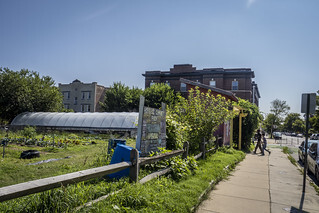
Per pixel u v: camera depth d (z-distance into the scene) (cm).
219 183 721
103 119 2808
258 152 1900
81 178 357
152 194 440
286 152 1934
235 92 4406
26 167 792
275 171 1019
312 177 988
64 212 325
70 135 2342
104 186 465
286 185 766
